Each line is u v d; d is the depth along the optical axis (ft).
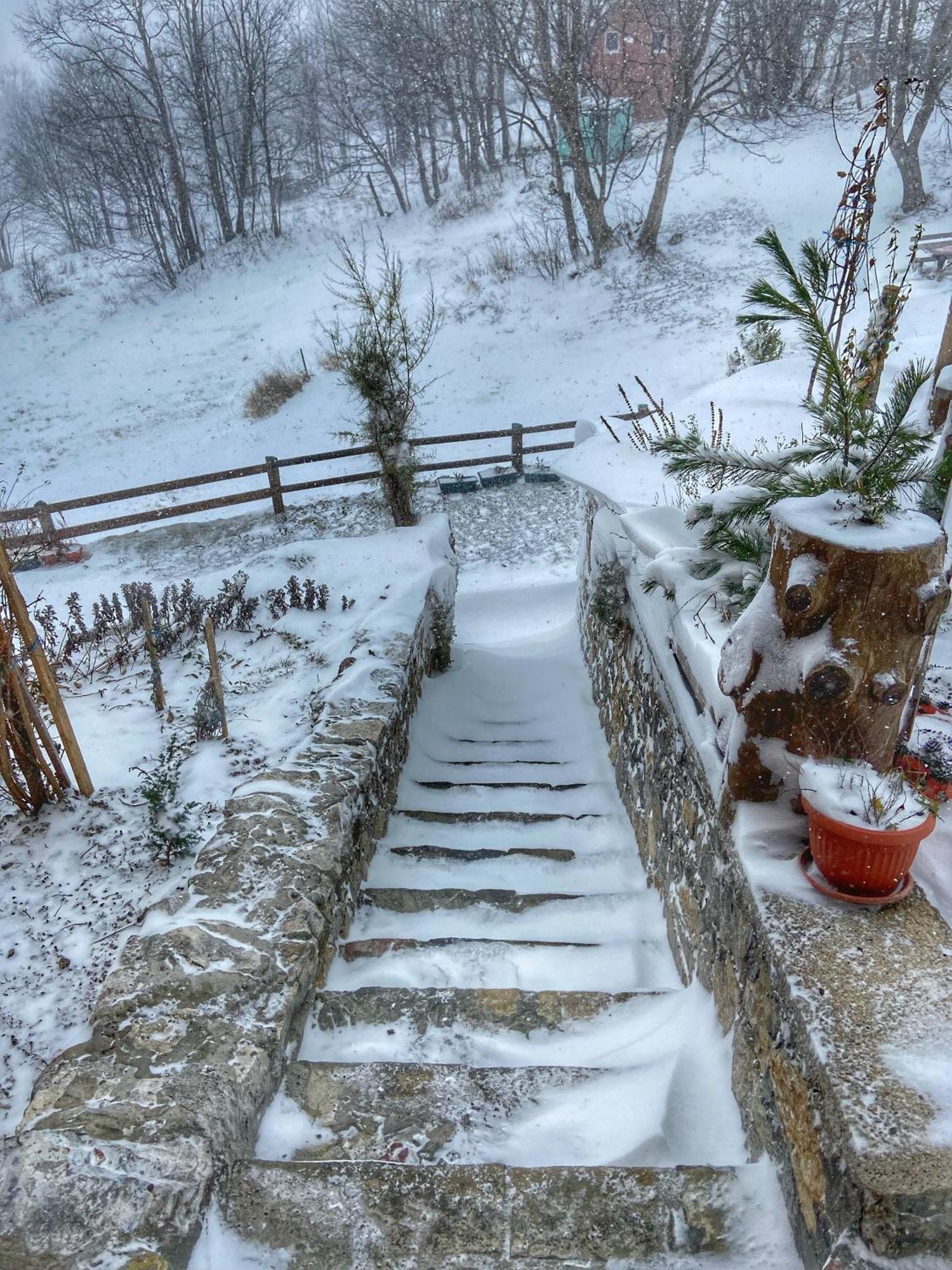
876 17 66.80
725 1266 5.99
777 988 6.55
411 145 90.33
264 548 36.04
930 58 59.47
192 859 12.33
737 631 7.62
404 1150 7.52
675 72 60.03
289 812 11.72
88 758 15.05
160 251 84.84
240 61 89.86
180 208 87.71
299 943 9.37
